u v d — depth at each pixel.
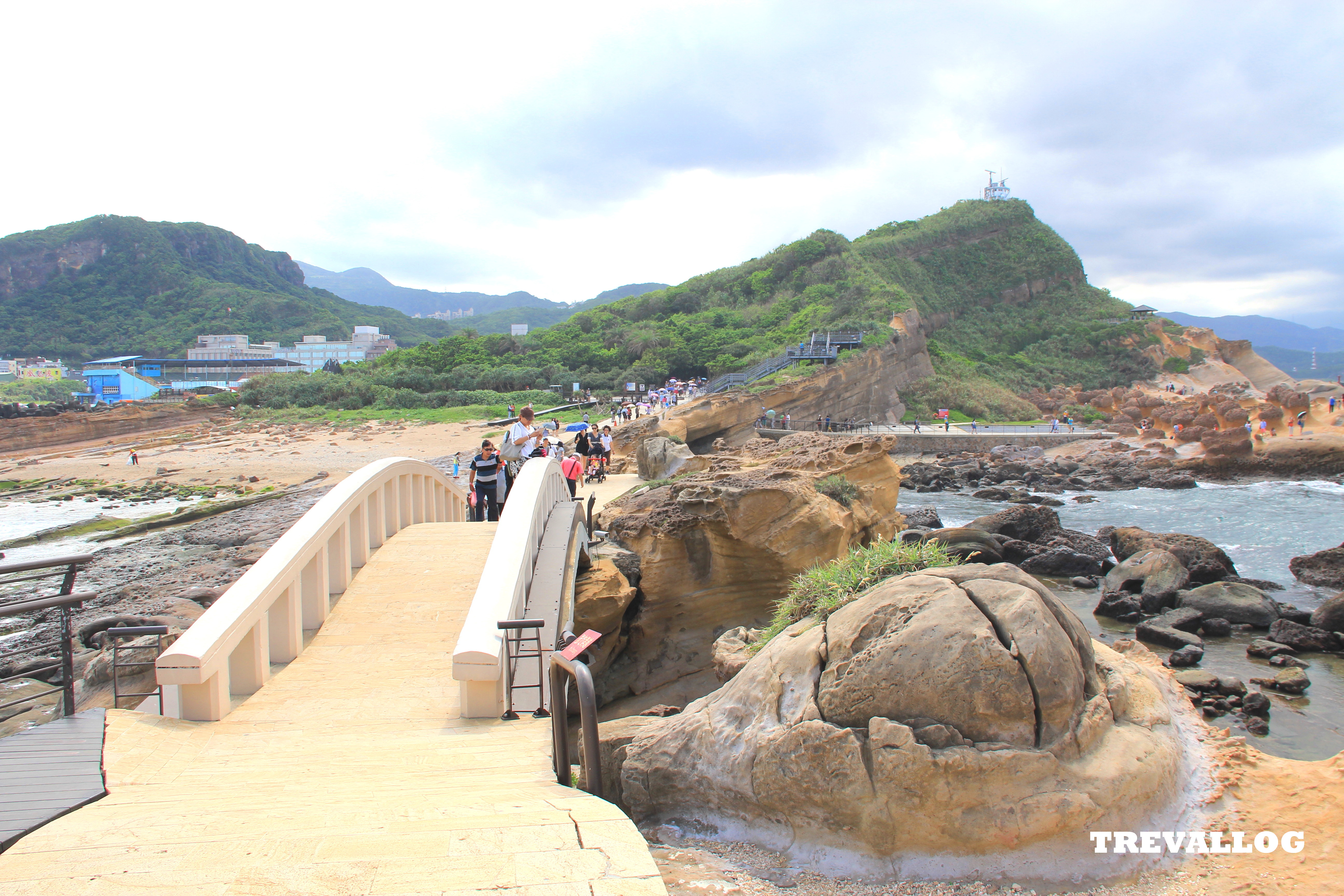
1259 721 13.41
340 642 7.99
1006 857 5.20
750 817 6.18
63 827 3.92
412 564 9.99
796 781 5.75
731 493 16.44
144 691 9.09
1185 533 30.75
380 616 8.57
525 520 9.64
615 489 25.69
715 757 6.44
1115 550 27.38
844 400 75.38
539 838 3.70
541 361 93.25
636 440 40.38
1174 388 105.06
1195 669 16.20
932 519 33.78
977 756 5.23
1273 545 29.36
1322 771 5.85
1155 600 20.91
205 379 156.38
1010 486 45.75
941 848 5.30
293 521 31.45
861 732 5.58
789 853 5.81
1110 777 5.28
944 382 90.31
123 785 4.80
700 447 61.41
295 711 6.52
